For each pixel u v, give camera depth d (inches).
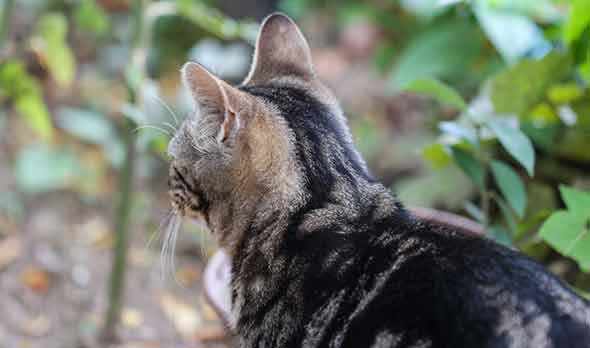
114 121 73.4
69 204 70.1
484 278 44.8
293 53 51.8
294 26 52.1
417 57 65.5
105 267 66.4
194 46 75.4
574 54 56.4
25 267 65.7
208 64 69.8
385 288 45.8
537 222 55.3
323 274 47.2
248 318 48.8
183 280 66.3
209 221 50.4
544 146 59.6
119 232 60.5
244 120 48.2
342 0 79.0
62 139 73.3
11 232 67.7
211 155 49.0
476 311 44.2
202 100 48.4
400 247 46.7
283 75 51.5
